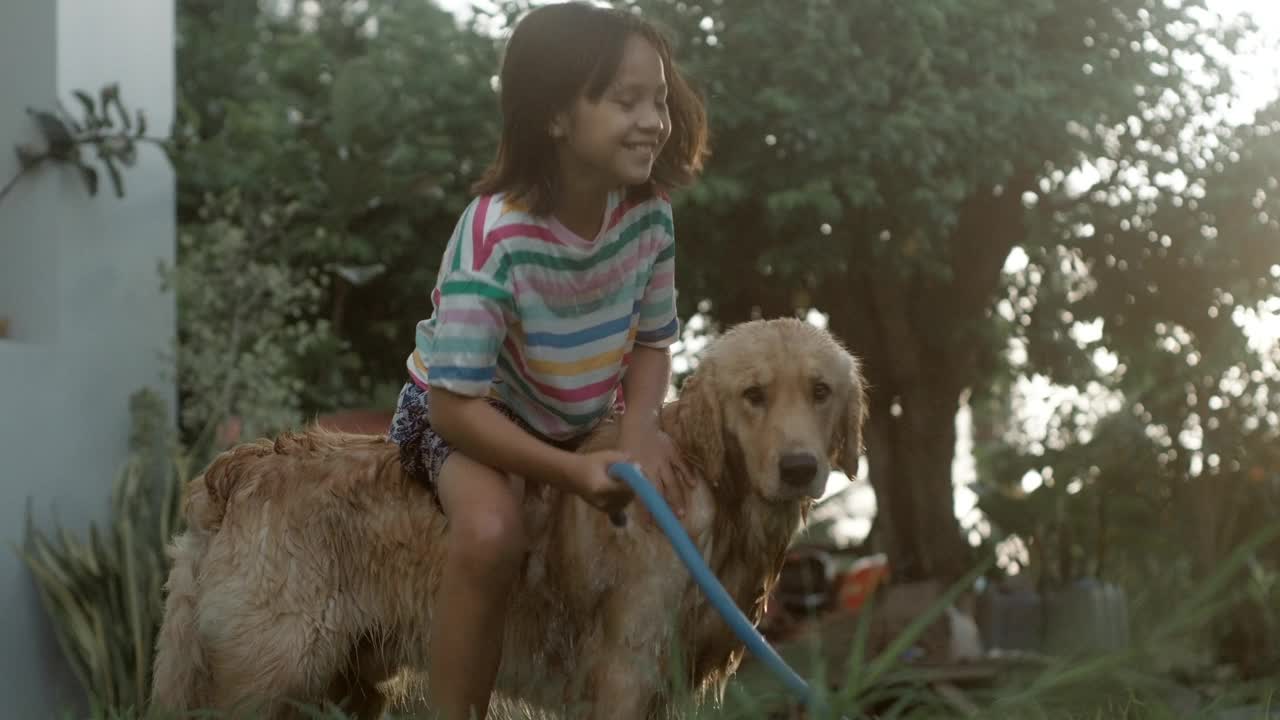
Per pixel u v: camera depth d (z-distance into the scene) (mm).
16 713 5770
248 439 7098
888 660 2229
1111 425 9898
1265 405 10602
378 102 10195
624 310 2930
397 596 3156
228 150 9664
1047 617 7789
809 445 2854
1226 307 11281
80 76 6379
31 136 6223
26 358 5953
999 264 11617
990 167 9742
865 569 9219
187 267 7359
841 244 10172
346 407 9836
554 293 2799
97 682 5750
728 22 9664
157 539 6320
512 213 2746
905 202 9859
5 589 5762
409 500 3148
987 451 10219
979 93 9547
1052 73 10125
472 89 10688
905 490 11539
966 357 11711
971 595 8039
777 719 2438
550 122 2713
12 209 6203
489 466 2859
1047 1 9758
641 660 2902
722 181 9523
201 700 3334
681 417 3043
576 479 2619
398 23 10938
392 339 11102
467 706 2852
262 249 8570
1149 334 11789
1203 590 2439
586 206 2805
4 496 5793
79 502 6203
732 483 2998
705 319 12234
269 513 3230
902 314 11367
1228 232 10820
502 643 3074
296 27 16266
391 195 10008
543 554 3041
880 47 9508
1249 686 2590
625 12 2730
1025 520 8523
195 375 7223
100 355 6402
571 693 3027
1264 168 10516
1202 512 9172
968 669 4906
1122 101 10055
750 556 3043
